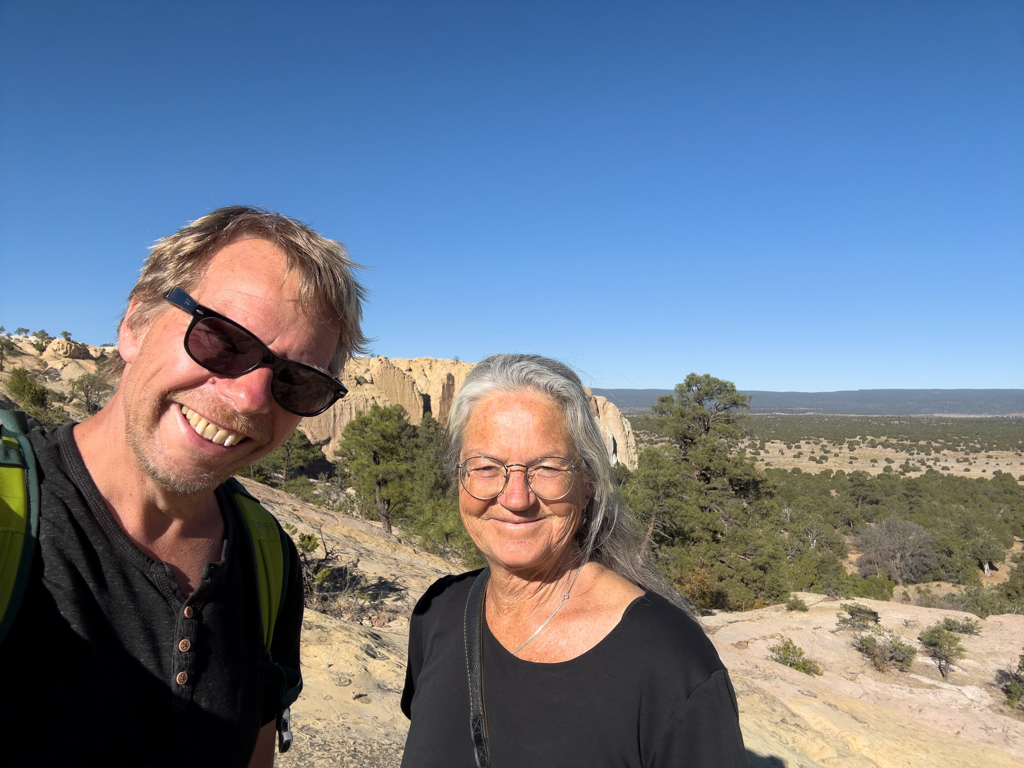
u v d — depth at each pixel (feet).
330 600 29.99
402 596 34.81
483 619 5.77
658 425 100.32
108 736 3.91
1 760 3.64
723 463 92.48
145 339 4.36
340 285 4.87
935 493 314.76
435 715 5.52
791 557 151.43
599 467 5.73
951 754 29.35
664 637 4.87
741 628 76.18
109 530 4.17
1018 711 61.46
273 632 5.31
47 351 168.35
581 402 5.72
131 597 4.13
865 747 27.89
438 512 67.00
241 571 4.98
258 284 4.43
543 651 5.25
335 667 16.89
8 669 3.67
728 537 91.71
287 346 4.49
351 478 99.55
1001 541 234.17
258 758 5.44
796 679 41.63
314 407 4.77
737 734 4.47
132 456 4.31
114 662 3.98
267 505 54.44
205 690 4.38
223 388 4.25
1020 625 82.58
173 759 4.18
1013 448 570.05
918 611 86.94
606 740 4.68
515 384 5.64
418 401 259.80
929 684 65.72
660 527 86.48
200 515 4.75
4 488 3.86
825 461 484.74
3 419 4.27
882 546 190.80
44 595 3.80
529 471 5.36
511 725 5.00
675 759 4.53
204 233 4.52
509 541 5.39
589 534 5.81
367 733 13.47
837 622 79.41
